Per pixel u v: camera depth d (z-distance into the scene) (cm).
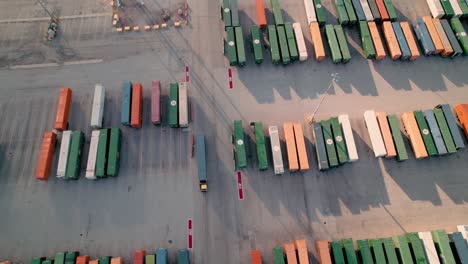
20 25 6369
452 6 6269
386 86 5906
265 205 5200
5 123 5672
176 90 5672
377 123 5462
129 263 4900
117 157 5338
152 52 6153
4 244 4997
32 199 5238
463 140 5547
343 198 5231
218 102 5797
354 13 6212
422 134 5394
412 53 5900
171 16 6419
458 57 6106
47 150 5303
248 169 5391
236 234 5047
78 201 5228
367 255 4741
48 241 5016
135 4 6500
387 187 5291
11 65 6069
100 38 6262
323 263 4700
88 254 4944
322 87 5897
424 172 5372
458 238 4806
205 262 4916
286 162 5412
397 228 5069
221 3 6525
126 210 5181
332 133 5412
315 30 6066
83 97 5828
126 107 5519
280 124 5653
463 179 5341
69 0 6544
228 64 6047
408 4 6506
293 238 5028
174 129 5622
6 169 5400
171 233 5059
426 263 4662
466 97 5844
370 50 5922
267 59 6091
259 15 6238
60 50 6172
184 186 5297
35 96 5847
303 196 5244
